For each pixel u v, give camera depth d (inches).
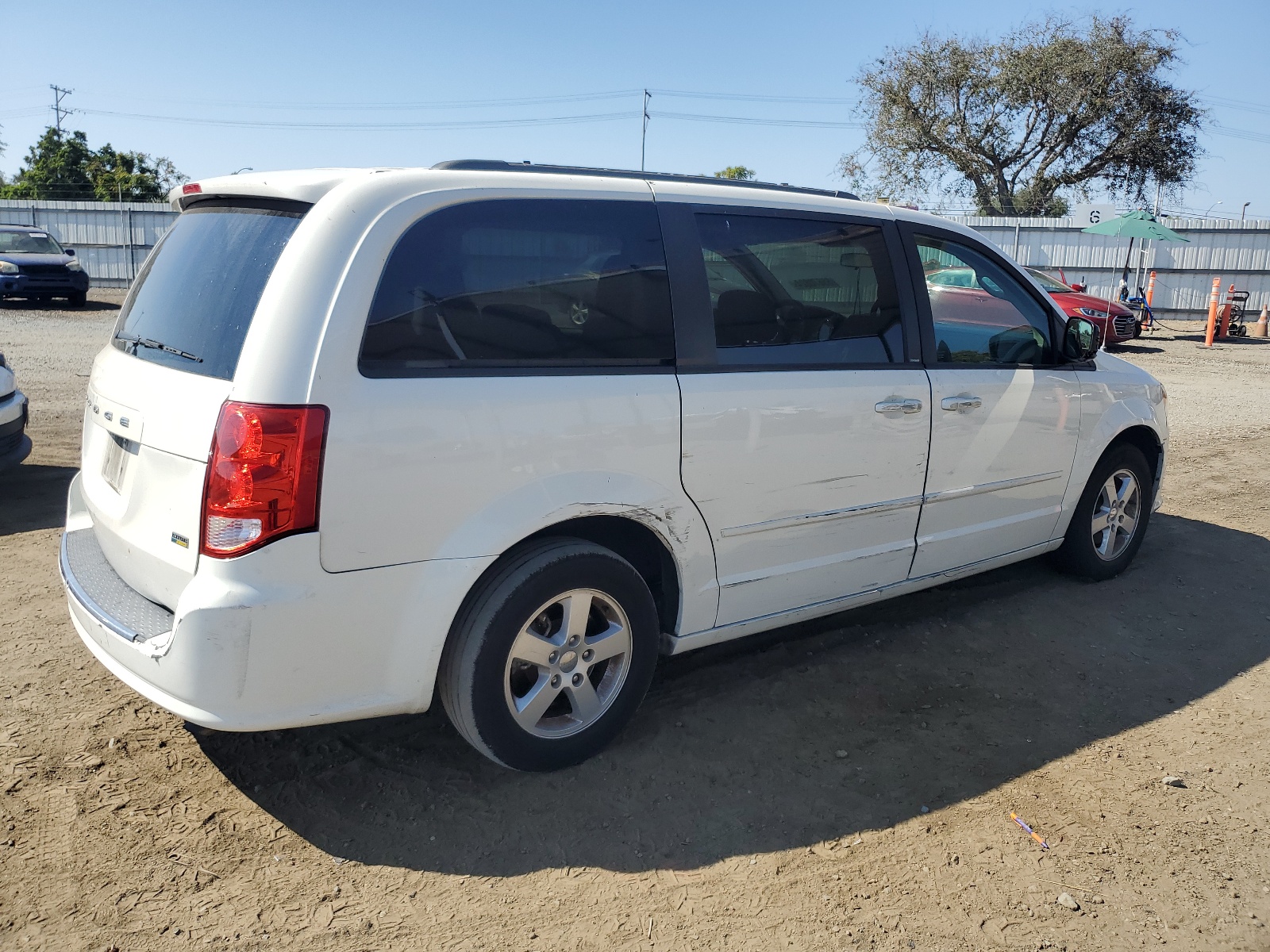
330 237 101.6
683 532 126.6
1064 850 111.0
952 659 161.2
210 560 97.5
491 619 110.3
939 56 1289.4
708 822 114.6
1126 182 1261.1
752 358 131.6
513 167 122.2
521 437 109.7
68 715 132.3
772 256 135.9
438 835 110.6
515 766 118.0
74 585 117.7
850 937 96.4
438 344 106.1
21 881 99.9
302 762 123.8
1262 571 210.1
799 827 114.2
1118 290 966.4
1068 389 177.3
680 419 122.6
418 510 103.8
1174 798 121.9
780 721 138.8
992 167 1317.7
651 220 125.0
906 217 156.4
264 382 96.7
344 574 100.6
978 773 127.0
